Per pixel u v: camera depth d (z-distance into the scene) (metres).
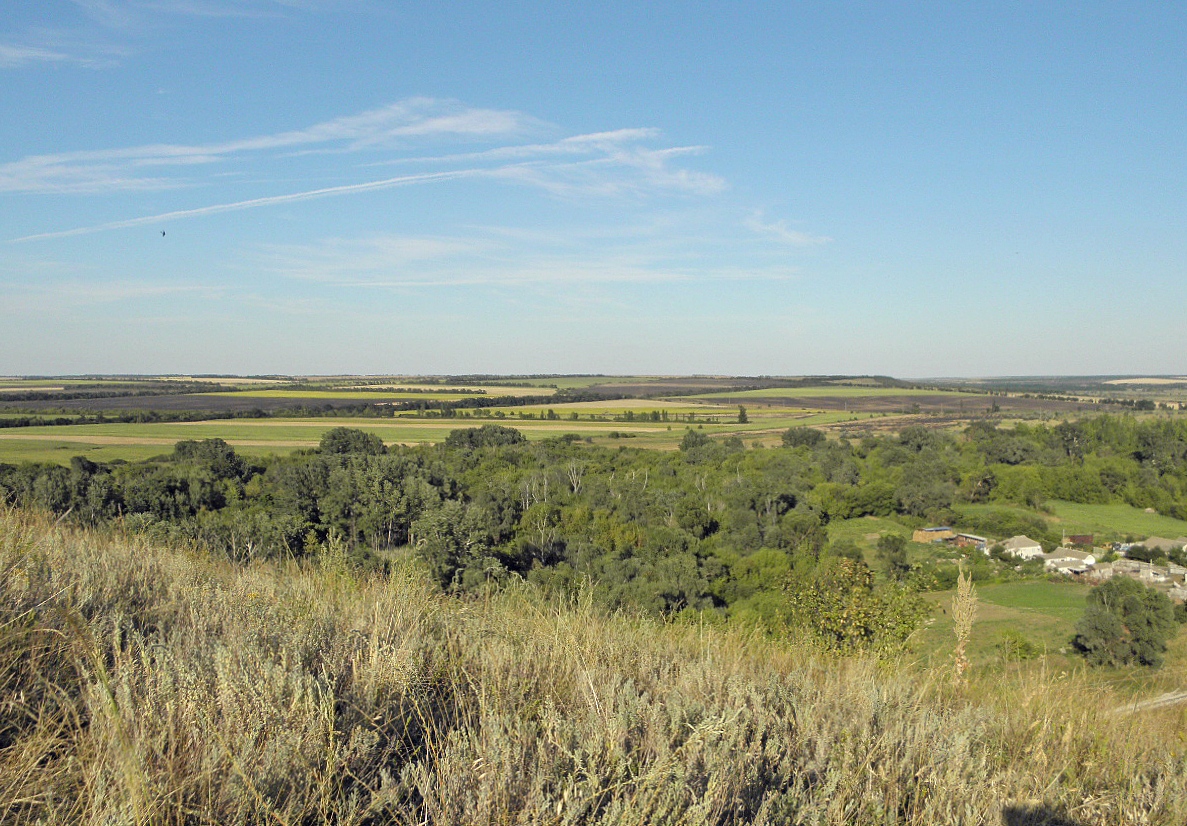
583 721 2.83
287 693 2.53
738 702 3.23
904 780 2.88
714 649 4.98
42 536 4.97
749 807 2.45
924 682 5.00
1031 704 4.37
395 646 3.28
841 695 4.03
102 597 3.50
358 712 2.58
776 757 2.87
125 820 1.75
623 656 4.15
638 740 2.71
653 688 3.59
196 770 2.05
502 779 2.18
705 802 2.17
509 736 2.45
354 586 5.12
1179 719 4.78
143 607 3.70
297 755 2.13
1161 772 3.28
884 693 3.93
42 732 2.13
